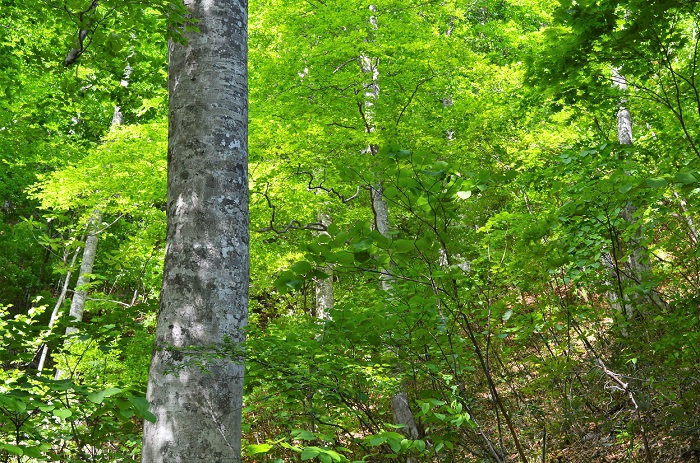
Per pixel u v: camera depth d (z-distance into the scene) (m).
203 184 3.24
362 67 9.55
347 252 2.77
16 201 17.06
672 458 4.59
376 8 9.70
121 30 4.97
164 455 2.82
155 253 9.85
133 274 12.64
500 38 14.62
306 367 3.37
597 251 4.24
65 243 11.10
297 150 8.21
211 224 3.19
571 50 4.35
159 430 2.87
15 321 3.13
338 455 1.86
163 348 3.01
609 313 4.61
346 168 3.00
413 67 8.90
